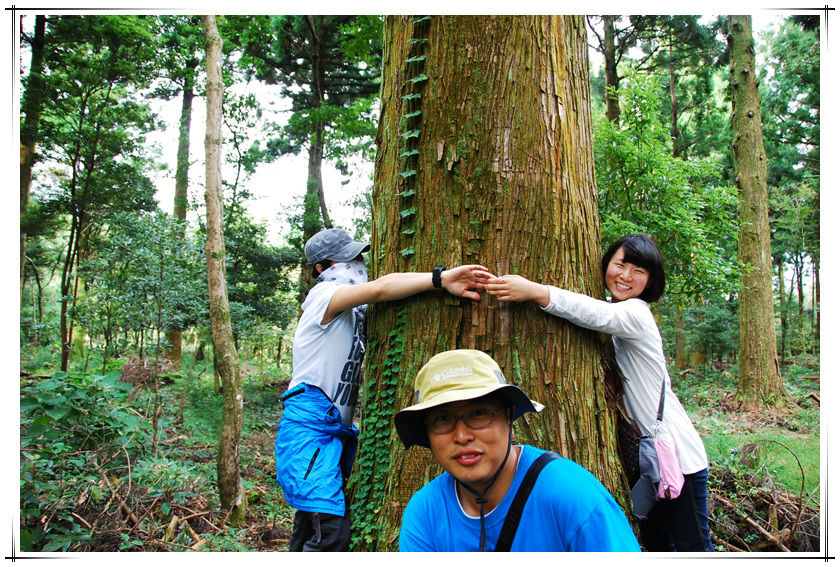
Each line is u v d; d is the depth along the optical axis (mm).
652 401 2293
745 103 11086
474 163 2236
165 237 8117
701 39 16672
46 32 10812
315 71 17281
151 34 12742
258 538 5109
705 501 2340
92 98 12469
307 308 2498
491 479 1393
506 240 2199
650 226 4379
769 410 9938
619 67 19391
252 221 17969
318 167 17547
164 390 10164
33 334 14227
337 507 2330
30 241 14719
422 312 2293
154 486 5141
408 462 2236
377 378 2436
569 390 2176
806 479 5305
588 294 2338
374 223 2600
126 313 8414
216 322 5762
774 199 19578
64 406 4754
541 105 2252
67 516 4293
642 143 4562
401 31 2508
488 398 1386
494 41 2258
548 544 1348
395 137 2496
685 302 4781
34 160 11844
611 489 2230
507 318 2172
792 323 20016
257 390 12289
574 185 2340
